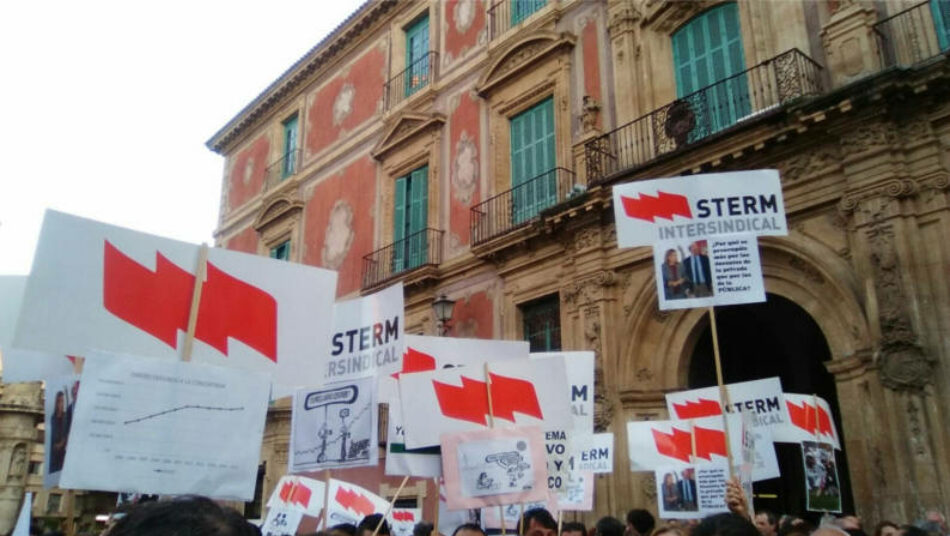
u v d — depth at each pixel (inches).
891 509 360.2
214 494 181.8
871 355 387.9
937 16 420.5
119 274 192.9
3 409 715.4
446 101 750.5
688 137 510.6
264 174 1040.2
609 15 600.4
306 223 921.5
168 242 203.8
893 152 398.9
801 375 576.4
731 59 520.4
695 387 510.9
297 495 327.3
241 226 1064.8
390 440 272.4
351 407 248.5
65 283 183.8
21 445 722.2
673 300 257.3
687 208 265.6
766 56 493.0
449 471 235.3
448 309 613.3
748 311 547.5
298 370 217.5
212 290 207.9
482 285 641.6
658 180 271.4
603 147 565.0
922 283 378.0
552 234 569.0
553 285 569.9
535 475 230.4
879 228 394.0
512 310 600.7
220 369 191.5
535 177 602.5
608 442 318.7
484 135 690.2
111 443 172.9
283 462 829.2
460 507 230.1
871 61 420.2
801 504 548.7
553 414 252.2
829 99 413.1
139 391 179.6
